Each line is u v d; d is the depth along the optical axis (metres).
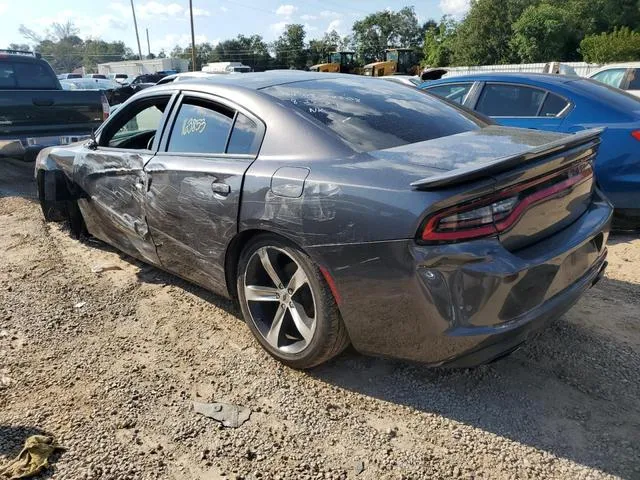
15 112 7.01
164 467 2.27
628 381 2.79
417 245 2.22
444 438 2.42
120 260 4.53
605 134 4.93
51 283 4.08
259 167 2.83
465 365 2.39
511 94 5.79
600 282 4.08
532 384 2.78
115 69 50.03
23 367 2.98
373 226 2.32
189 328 3.40
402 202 2.26
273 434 2.46
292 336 2.97
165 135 3.54
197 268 3.38
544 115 5.45
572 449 2.34
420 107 3.30
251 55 90.00
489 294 2.22
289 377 2.88
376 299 2.41
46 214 5.19
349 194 2.41
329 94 3.21
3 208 6.29
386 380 2.84
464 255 2.17
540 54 38.62
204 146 3.25
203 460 2.30
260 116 2.99
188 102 3.47
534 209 2.40
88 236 5.05
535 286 2.36
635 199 4.91
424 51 55.62
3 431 2.47
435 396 2.70
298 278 2.72
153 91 3.83
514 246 2.35
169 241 3.51
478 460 2.29
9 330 3.38
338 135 2.78
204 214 3.10
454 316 2.24
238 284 3.09
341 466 2.27
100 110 7.93
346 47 89.19
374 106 3.14
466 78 6.26
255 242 2.89
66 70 99.06
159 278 4.16
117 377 2.89
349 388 2.78
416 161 2.49
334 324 2.63
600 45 30.19
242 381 2.85
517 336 2.34
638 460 2.27
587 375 2.84
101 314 3.60
